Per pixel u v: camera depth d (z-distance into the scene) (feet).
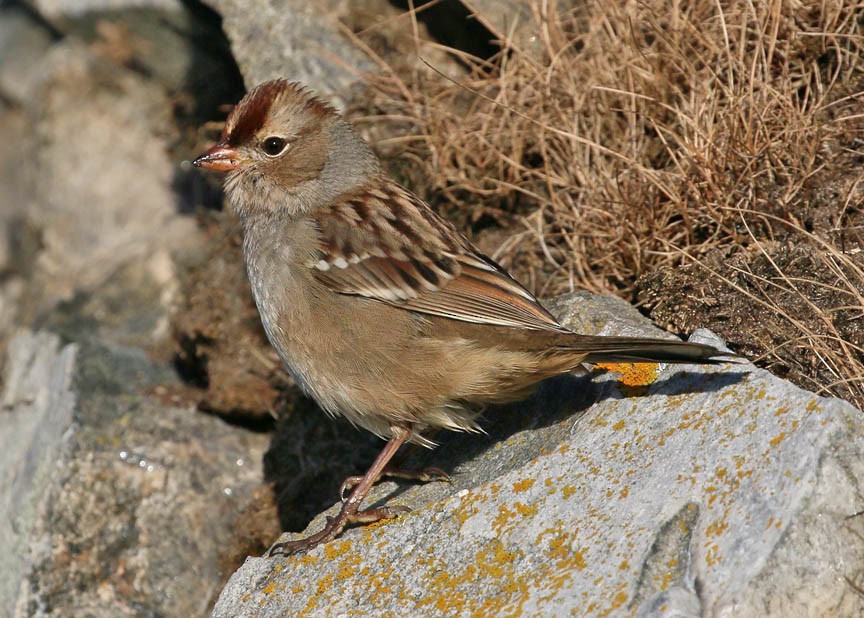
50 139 56.29
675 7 34.14
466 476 27.45
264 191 30.14
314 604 24.13
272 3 43.88
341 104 41.55
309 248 28.45
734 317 28.94
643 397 25.09
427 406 27.17
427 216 29.32
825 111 32.91
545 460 24.76
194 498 36.81
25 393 44.19
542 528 23.16
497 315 26.43
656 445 23.56
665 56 34.53
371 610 23.35
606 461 23.90
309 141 30.07
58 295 49.44
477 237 37.40
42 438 39.68
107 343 43.19
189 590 35.19
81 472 36.40
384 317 27.32
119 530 35.83
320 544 26.12
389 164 39.63
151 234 49.70
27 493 37.19
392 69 41.19
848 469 20.62
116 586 34.96
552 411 27.53
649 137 35.01
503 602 22.08
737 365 24.13
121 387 40.50
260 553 35.22
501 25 39.70
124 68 54.85
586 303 30.01
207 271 44.01
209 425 39.19
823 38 33.63
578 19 37.91
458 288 26.99
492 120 37.32
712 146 31.76
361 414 28.12
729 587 19.94
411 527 24.86
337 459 35.99
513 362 25.68
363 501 28.22
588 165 34.96
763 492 20.88
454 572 23.30
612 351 24.08
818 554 20.01
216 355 41.14
